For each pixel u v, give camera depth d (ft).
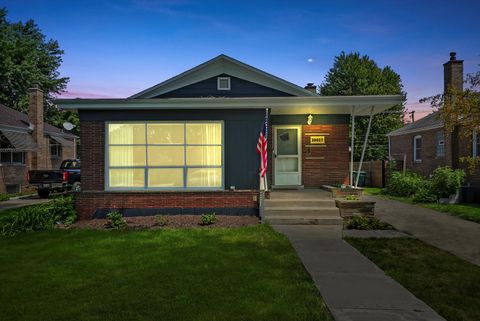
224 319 12.96
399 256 21.59
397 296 15.30
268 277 17.51
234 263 19.71
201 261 20.04
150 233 27.17
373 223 30.07
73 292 15.61
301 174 42.73
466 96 30.09
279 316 13.21
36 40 127.13
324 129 42.63
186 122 34.94
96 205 33.55
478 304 14.53
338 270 18.80
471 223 31.89
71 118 120.67
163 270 18.48
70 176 61.00
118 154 35.06
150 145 35.14
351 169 38.73
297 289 15.94
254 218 32.27
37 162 72.90
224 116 34.65
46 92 121.80
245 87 45.55
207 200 33.58
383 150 130.11
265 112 34.68
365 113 42.39
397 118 133.18
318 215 31.99
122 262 19.93
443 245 24.36
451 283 16.94
